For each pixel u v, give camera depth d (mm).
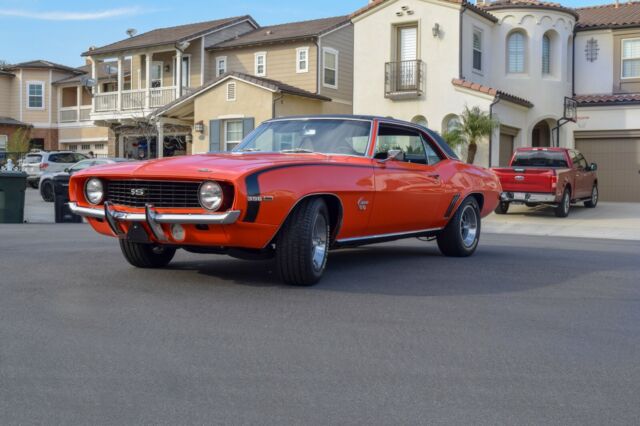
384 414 3381
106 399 3504
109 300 5672
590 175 19938
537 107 23969
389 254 9023
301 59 30844
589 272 7754
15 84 41438
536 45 23875
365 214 6883
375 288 6406
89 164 23656
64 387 3660
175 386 3707
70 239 10258
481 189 8953
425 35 22734
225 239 5836
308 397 3588
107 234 6504
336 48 31562
